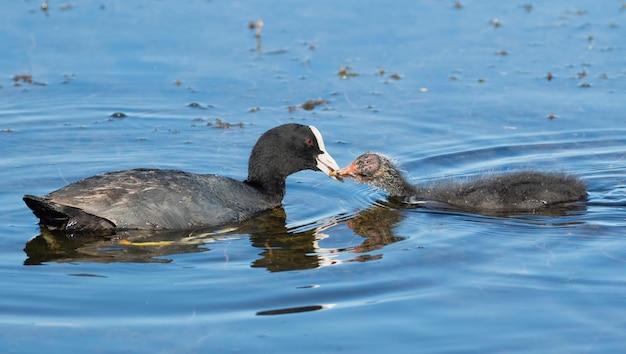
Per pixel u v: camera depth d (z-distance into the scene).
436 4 22.44
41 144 15.99
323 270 11.32
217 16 21.69
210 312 10.20
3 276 11.11
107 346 9.46
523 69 19.05
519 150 15.73
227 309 10.27
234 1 22.56
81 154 15.59
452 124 16.83
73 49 19.88
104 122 17.00
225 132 16.64
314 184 14.90
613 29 20.83
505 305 10.30
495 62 19.39
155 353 9.33
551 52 19.77
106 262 11.55
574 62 19.30
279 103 17.83
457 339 9.59
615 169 14.74
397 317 10.05
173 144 16.12
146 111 17.50
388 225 12.99
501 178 13.80
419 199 14.04
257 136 16.45
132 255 11.80
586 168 14.84
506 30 20.91
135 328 9.82
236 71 19.11
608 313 10.06
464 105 17.56
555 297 10.47
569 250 11.77
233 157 15.63
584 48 19.92
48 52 19.72
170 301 10.45
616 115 16.88
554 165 14.98
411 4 22.45
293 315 10.12
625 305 10.23
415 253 11.82
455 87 18.33
